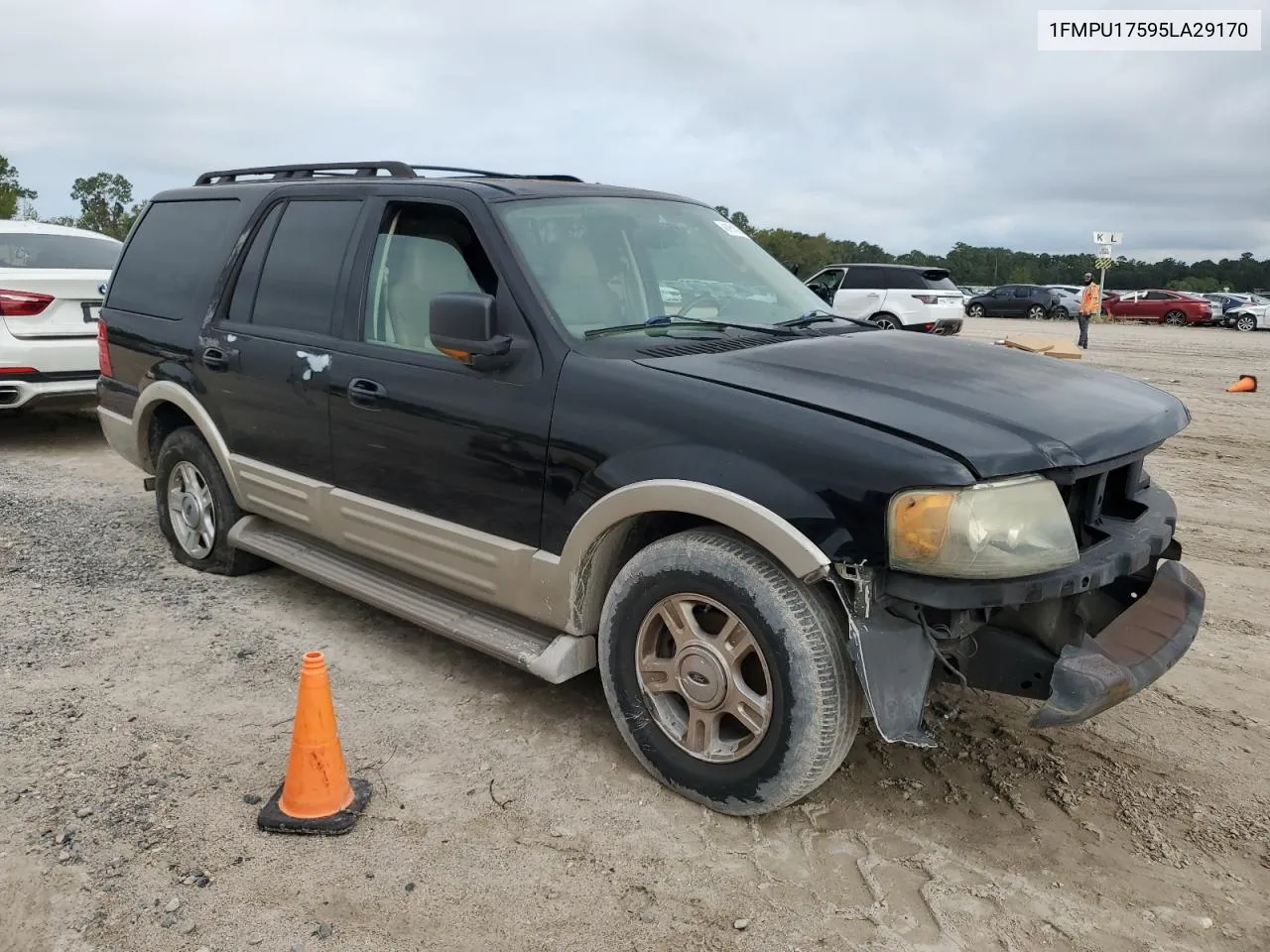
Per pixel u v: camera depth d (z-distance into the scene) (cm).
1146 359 1809
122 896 255
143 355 500
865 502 254
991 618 276
